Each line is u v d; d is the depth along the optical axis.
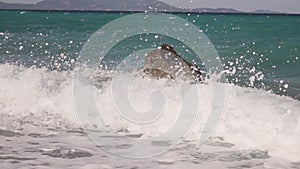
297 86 34.06
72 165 15.66
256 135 18.64
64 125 21.86
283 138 17.97
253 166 15.94
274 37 81.06
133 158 16.80
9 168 15.11
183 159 16.75
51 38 79.06
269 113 20.45
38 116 23.31
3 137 19.44
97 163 16.02
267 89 32.72
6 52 54.91
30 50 58.31
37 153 17.06
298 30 99.62
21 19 175.50
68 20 166.00
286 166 15.91
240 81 35.84
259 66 46.47
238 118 20.27
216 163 16.27
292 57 52.19
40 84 28.02
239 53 56.72
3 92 26.61
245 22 152.12
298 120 19.19
